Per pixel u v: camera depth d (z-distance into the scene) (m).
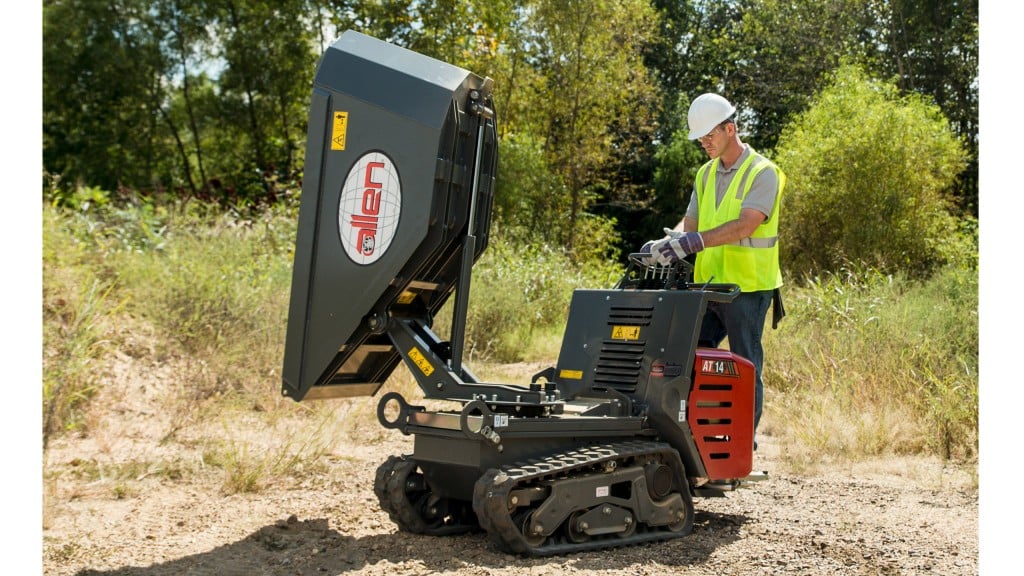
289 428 6.60
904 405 7.24
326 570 3.58
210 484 5.22
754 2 33.34
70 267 8.58
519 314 11.91
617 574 3.55
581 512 3.90
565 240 23.45
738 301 4.96
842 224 18.03
